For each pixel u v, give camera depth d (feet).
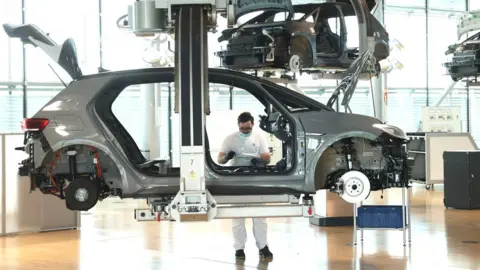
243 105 65.46
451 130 61.82
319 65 41.22
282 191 24.63
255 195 24.80
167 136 62.85
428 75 73.15
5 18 55.93
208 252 30.66
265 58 39.73
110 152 24.22
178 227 38.86
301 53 40.37
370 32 37.29
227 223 40.27
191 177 22.20
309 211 22.82
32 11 56.70
